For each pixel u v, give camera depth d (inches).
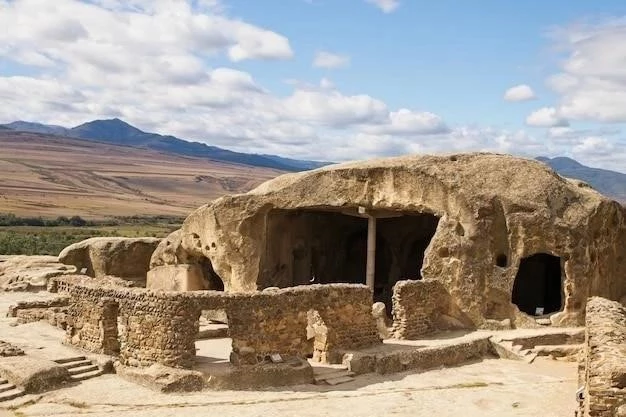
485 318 1099.3
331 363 904.3
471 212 1111.6
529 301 1381.6
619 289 1248.8
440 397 764.6
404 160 1211.2
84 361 821.9
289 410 700.0
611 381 432.8
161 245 1491.1
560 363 972.6
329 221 1535.4
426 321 1055.0
